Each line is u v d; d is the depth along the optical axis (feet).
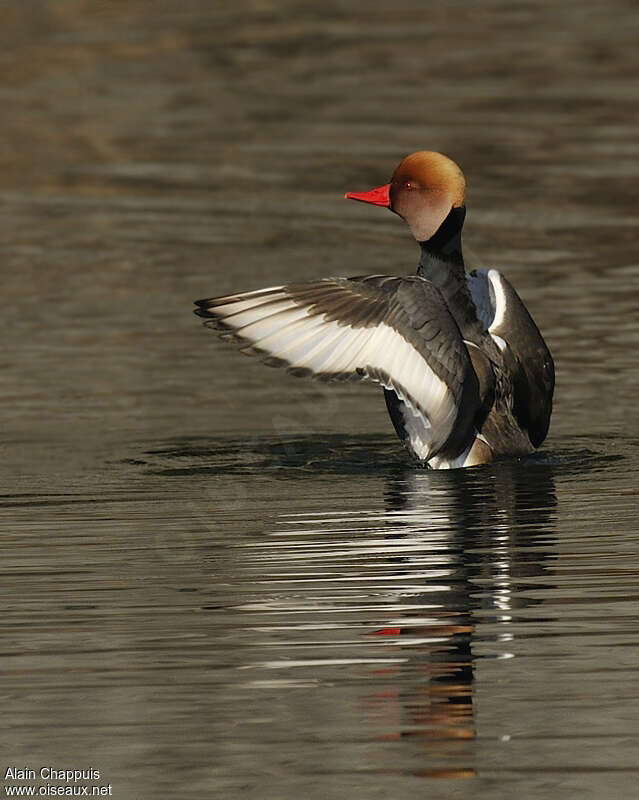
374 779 21.75
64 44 93.30
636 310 51.80
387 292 32.53
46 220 66.44
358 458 38.68
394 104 81.20
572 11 100.37
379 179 69.87
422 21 98.94
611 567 29.53
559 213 64.54
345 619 26.99
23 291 56.13
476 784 21.56
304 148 74.84
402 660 25.49
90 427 41.75
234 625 27.07
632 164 70.79
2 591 29.01
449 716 23.49
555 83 84.23
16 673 25.25
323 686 24.48
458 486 35.55
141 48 92.58
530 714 23.52
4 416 42.75
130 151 76.02
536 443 38.45
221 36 95.04
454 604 27.73
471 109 79.87
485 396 36.60
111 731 23.18
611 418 41.57
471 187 68.33
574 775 21.76
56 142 77.97
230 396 44.83
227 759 22.26
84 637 26.68
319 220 65.57
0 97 84.48
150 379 46.24
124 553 31.17
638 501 33.99
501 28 96.58
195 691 24.45
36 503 35.04
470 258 58.75
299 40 94.17
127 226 65.36
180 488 36.11
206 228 64.80
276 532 32.27
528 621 26.91
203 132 78.33
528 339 37.83
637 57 88.74
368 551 30.71
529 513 33.22
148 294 55.67
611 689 24.27
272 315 31.42
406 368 32.19
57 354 48.67
